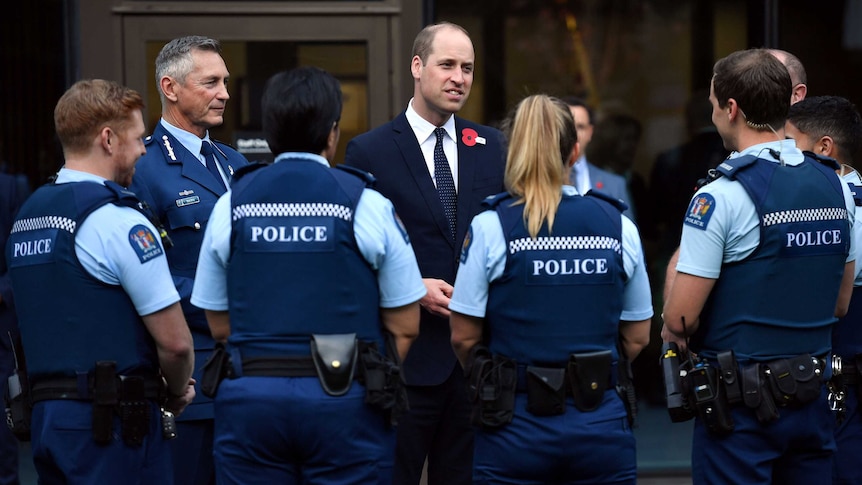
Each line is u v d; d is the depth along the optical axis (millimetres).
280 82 6281
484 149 8375
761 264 6590
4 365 10211
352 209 6152
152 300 6477
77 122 6566
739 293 6648
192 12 10703
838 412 7484
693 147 12789
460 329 6504
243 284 6133
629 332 6684
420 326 8109
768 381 6598
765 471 6703
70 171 6617
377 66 10828
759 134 6793
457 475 8258
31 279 6484
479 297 6387
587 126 12094
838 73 12000
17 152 11414
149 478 6660
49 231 6438
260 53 10789
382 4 10781
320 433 6012
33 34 11055
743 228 6574
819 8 11977
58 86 10969
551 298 6238
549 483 6371
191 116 8258
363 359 6117
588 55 12648
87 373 6410
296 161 6254
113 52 10695
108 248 6395
